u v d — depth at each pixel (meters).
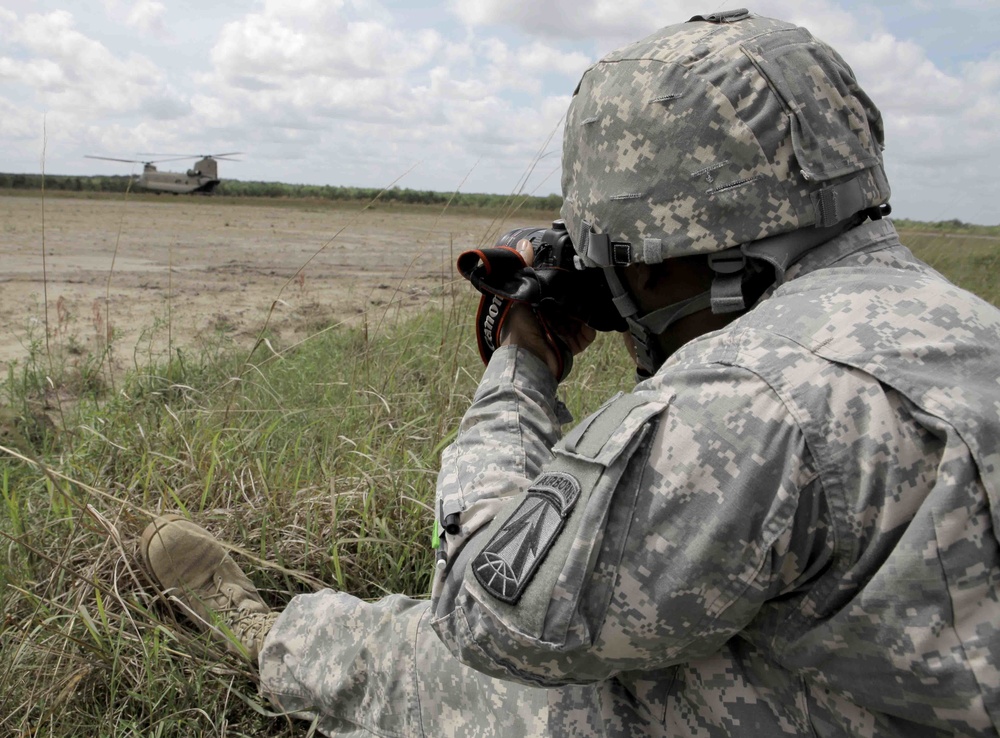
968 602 0.81
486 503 1.14
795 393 0.87
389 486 2.41
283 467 2.52
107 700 1.73
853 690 0.90
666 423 0.92
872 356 0.87
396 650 1.49
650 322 1.15
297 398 3.24
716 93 0.99
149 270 9.24
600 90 1.09
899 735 0.92
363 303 6.85
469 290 4.23
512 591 0.96
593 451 0.95
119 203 29.28
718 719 1.05
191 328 5.51
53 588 1.99
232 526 2.26
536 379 1.38
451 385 3.01
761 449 0.87
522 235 1.43
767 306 0.97
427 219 25.64
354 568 2.16
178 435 2.70
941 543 0.80
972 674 0.80
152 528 1.95
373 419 2.92
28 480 2.57
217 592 1.90
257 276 9.15
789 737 1.00
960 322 0.90
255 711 1.74
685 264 1.09
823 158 0.98
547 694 1.29
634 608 0.92
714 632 0.94
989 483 0.80
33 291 7.07
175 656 1.83
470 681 1.39
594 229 1.10
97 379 3.85
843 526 0.86
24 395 3.43
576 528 0.93
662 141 1.01
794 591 0.92
